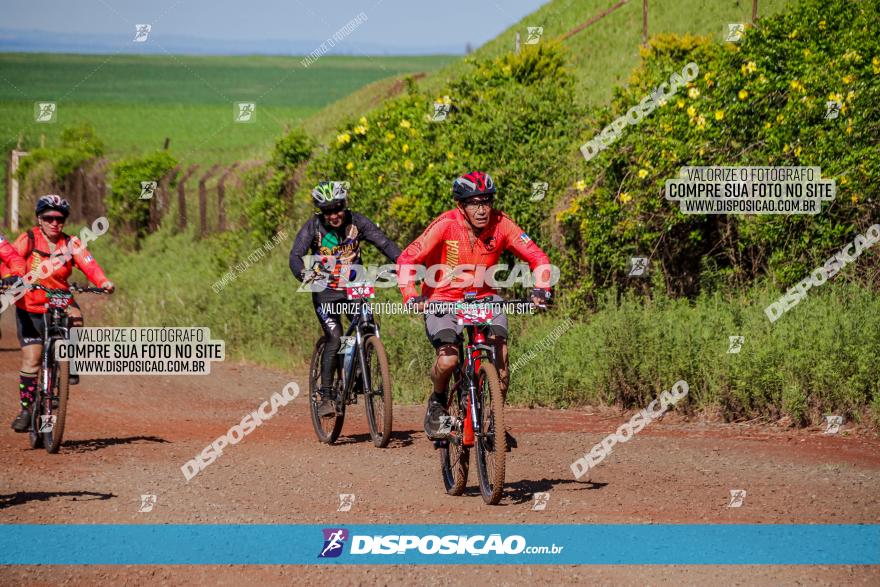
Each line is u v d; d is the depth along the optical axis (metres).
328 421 8.50
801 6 11.03
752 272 11.12
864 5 10.77
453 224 6.46
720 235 11.28
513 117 12.10
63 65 101.06
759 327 9.36
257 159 21.62
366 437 8.58
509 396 10.03
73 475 7.09
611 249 11.22
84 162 26.39
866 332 8.56
